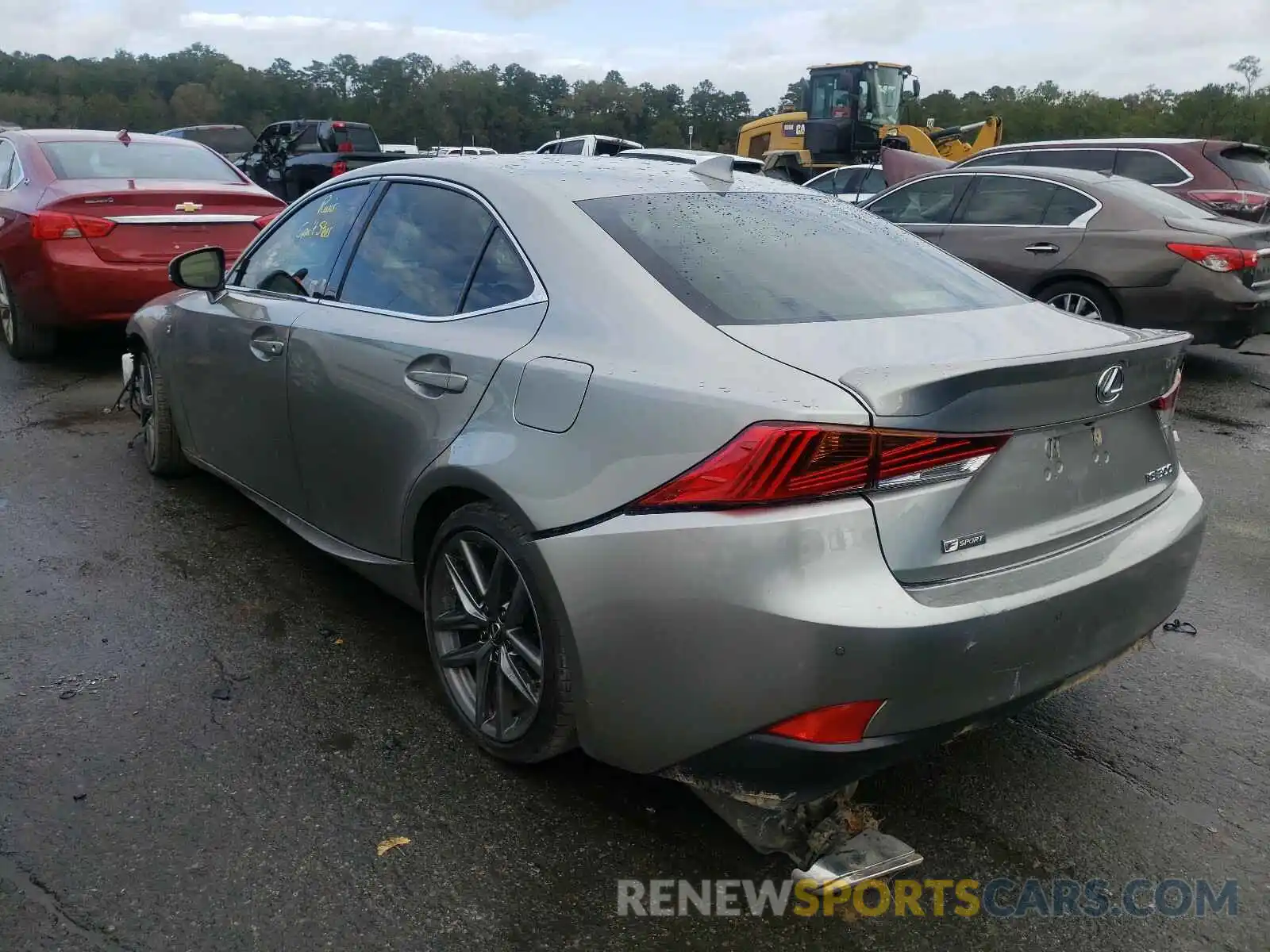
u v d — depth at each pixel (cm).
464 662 289
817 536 205
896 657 205
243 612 370
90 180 694
